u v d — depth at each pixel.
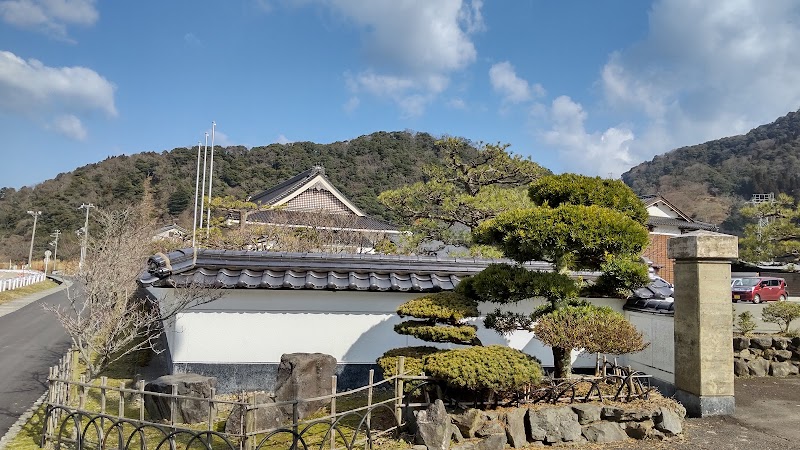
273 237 18.80
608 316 6.62
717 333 7.37
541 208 6.59
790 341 10.15
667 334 8.27
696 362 7.36
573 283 6.86
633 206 7.16
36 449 5.83
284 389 7.02
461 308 6.79
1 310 20.95
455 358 5.89
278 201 26.05
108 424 6.71
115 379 9.21
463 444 5.58
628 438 6.28
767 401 8.06
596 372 7.80
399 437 5.85
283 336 8.36
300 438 5.04
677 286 7.83
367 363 8.53
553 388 6.33
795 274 29.52
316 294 8.51
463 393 6.05
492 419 5.86
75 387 7.44
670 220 28.77
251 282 8.06
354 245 20.88
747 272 30.84
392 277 8.66
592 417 6.24
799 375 9.95
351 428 6.41
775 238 24.78
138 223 16.31
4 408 7.68
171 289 8.29
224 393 8.09
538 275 6.75
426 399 6.01
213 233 17.45
